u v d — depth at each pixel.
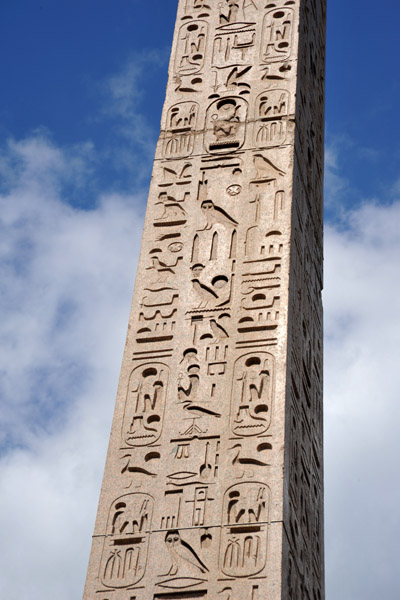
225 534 17.23
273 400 18.30
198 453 18.03
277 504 17.36
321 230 22.78
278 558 16.89
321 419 20.69
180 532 17.39
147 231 20.53
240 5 23.16
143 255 20.28
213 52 22.59
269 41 22.55
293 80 21.97
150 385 18.88
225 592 16.75
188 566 17.09
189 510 17.55
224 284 19.62
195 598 16.83
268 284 19.45
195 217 20.52
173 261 20.09
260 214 20.31
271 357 18.72
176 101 22.08
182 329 19.31
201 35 22.88
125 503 17.84
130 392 18.89
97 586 17.20
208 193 20.75
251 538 17.12
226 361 18.81
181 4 23.45
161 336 19.33
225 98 21.91
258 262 19.73
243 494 17.52
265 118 21.52
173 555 17.23
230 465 17.81
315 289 21.58
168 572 17.11
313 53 23.97
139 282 19.97
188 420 18.36
